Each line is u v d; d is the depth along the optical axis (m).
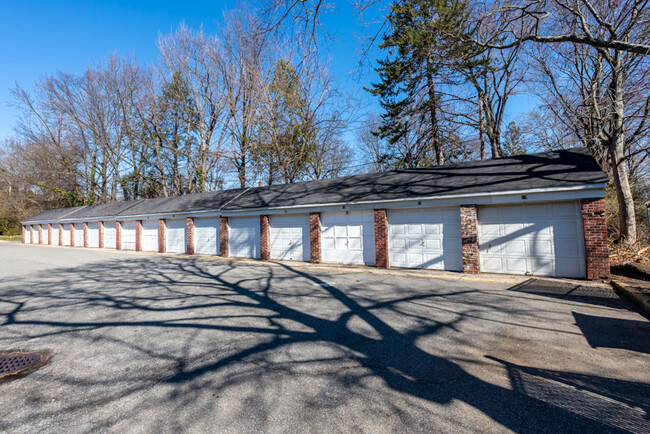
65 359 4.48
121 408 3.22
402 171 14.42
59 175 39.25
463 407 3.14
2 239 38.16
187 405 3.25
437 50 10.56
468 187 10.74
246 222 17.00
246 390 3.54
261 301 7.53
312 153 26.78
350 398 3.34
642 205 16.72
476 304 6.93
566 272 9.54
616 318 5.79
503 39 10.65
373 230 12.87
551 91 18.05
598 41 7.15
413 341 4.91
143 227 22.12
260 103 23.45
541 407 3.12
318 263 13.99
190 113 32.41
